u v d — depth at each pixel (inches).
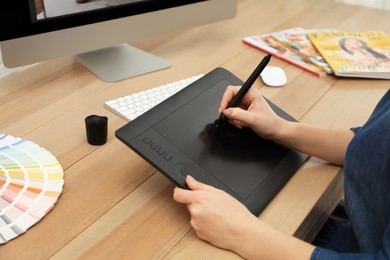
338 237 39.4
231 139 32.1
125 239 25.9
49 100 38.7
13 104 37.6
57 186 28.9
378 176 26.7
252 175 30.1
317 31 54.9
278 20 58.9
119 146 33.6
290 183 31.2
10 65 37.1
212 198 26.2
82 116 36.9
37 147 32.3
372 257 23.6
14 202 27.0
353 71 45.8
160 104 32.4
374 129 27.5
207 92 35.2
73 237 25.6
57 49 39.0
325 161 34.0
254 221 25.8
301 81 45.1
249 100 34.7
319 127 34.5
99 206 28.0
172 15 45.9
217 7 49.5
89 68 43.7
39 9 36.5
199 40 52.2
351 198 29.3
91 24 40.2
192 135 31.0
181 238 26.3
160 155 28.9
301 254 24.7
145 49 49.1
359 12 62.7
